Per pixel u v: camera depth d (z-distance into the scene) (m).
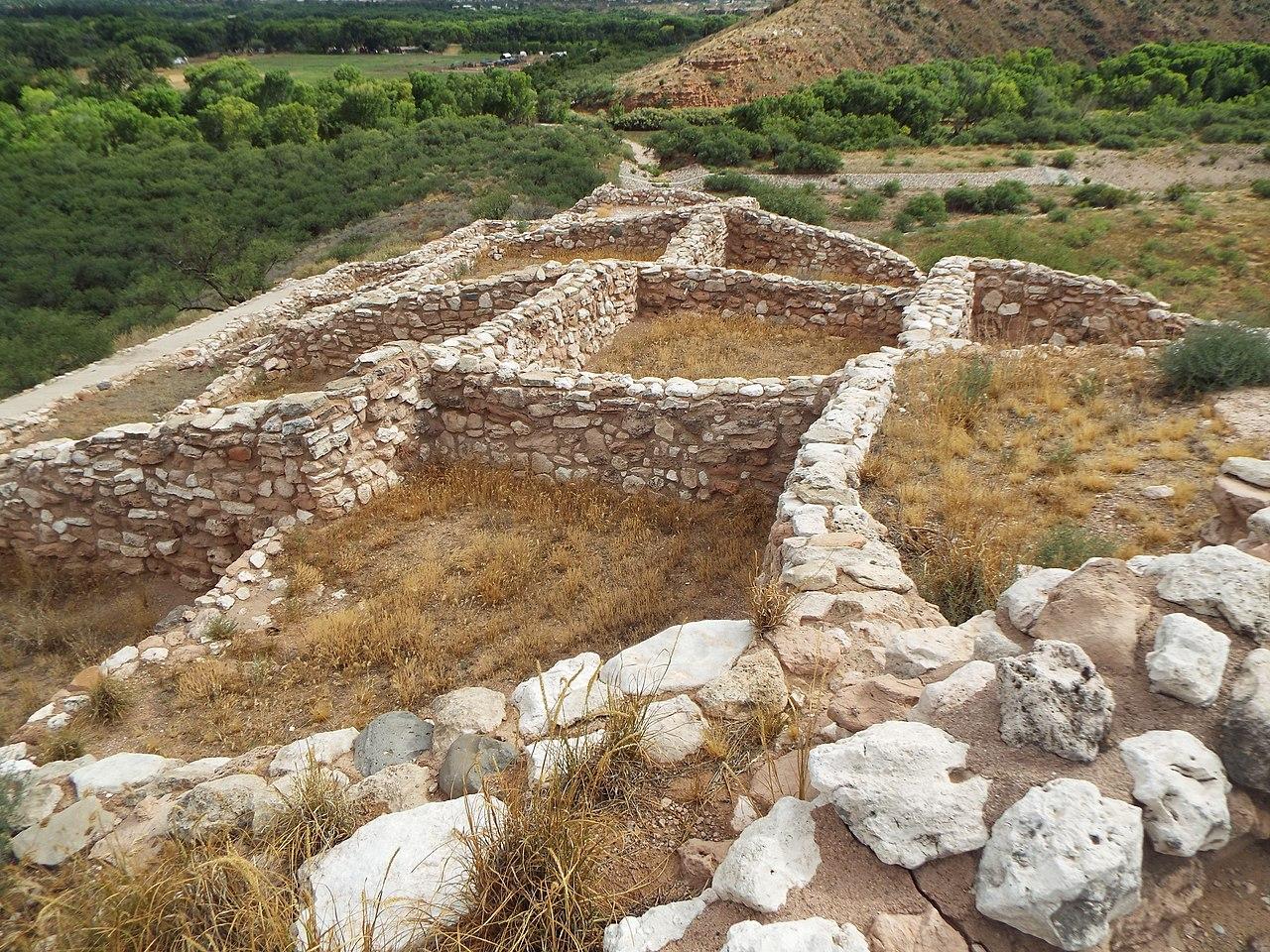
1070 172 36.25
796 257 16.38
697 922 2.45
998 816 2.30
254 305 18.84
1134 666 2.60
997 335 11.99
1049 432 6.33
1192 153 38.38
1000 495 5.44
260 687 5.49
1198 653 2.48
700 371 10.43
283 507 7.61
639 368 10.85
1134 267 20.75
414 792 3.56
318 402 7.34
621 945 2.45
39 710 5.57
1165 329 10.73
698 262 14.22
